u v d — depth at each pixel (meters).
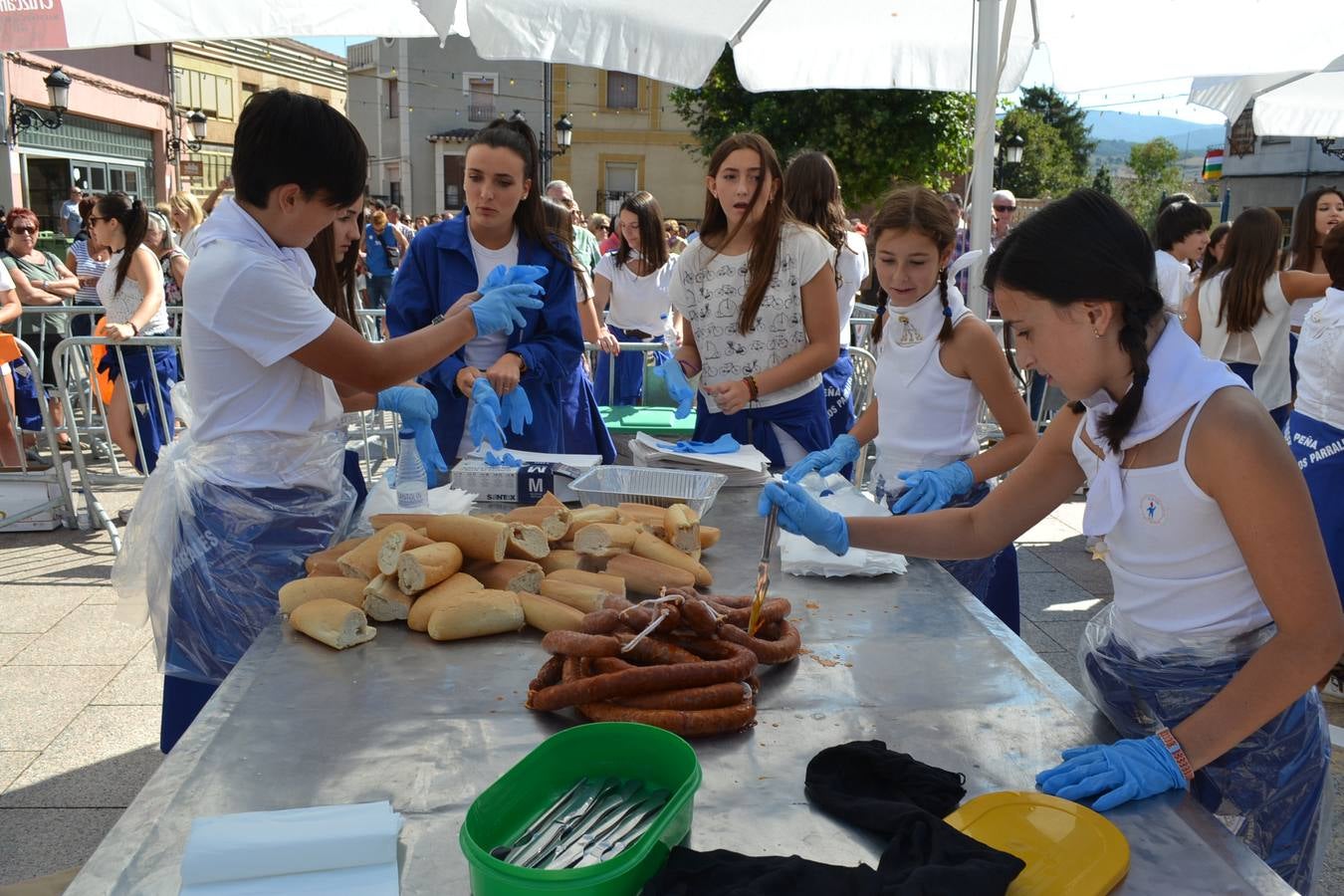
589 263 7.39
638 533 2.05
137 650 3.72
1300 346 3.51
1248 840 1.55
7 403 5.44
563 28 4.24
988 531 1.77
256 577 2.02
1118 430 1.36
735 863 1.05
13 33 3.63
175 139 20.84
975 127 3.97
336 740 1.36
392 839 1.08
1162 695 1.52
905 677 1.57
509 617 1.73
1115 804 1.20
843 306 4.30
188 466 2.01
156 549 2.03
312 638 1.72
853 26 4.71
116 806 2.75
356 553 1.83
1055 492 1.71
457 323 2.23
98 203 5.25
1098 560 4.99
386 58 32.62
